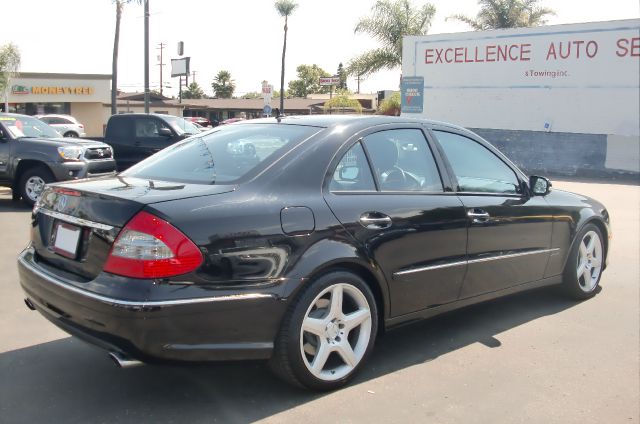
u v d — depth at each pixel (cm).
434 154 451
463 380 398
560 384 396
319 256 355
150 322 304
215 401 358
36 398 357
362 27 3058
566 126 2250
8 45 2956
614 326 509
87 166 1109
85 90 4509
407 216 405
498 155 508
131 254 311
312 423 336
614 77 2128
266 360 344
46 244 375
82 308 322
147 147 1417
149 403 354
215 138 439
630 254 798
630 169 2119
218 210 330
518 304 568
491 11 3184
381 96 3875
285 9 4072
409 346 456
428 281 421
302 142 389
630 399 377
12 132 1099
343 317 374
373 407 357
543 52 2269
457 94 2503
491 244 466
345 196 382
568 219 547
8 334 457
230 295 323
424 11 3020
